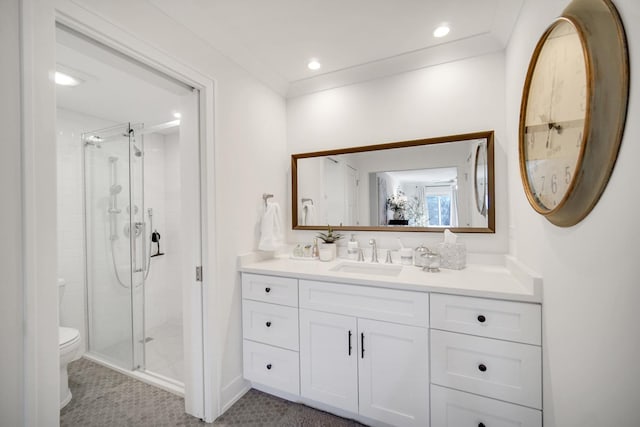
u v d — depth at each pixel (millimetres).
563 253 872
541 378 1079
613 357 623
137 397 1753
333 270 1646
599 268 672
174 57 1332
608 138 611
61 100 2137
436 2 1315
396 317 1328
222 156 1615
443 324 1240
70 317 2262
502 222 1620
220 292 1589
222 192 1612
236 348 1711
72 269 2293
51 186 891
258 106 1946
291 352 1592
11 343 816
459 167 1733
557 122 853
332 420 1521
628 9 550
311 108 2186
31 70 847
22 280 836
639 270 534
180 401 1709
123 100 2156
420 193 1833
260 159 1961
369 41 1624
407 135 1870
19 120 832
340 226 2062
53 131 897
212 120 1541
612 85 596
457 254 1590
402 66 1847
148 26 1218
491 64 1650
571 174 758
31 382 842
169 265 2955
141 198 2205
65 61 1604
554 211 852
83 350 2295
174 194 2928
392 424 1347
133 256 2070
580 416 774
